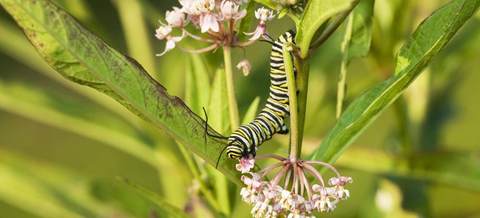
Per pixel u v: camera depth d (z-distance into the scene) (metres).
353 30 0.55
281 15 0.50
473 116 0.90
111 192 0.62
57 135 1.05
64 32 0.48
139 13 0.65
